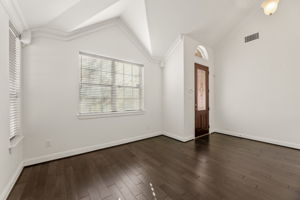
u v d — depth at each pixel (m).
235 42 3.94
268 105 3.35
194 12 2.99
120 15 3.10
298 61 2.90
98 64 2.96
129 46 3.38
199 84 3.98
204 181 1.81
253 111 3.62
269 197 1.50
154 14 2.77
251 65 3.63
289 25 2.99
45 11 1.89
